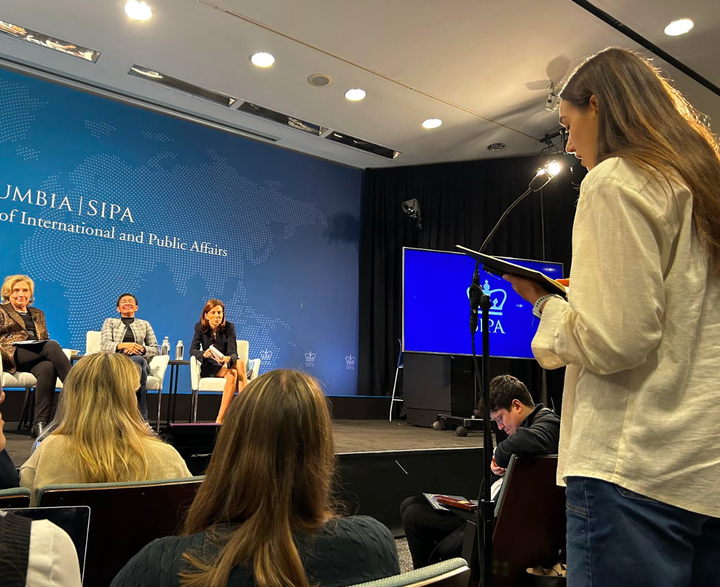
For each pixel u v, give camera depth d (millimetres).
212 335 5219
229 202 6730
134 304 5102
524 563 1899
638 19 4340
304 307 7105
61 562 517
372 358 7344
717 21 4305
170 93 5938
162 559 704
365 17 4500
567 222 6629
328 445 803
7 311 4379
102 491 1203
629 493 794
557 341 890
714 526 804
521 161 7102
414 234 7484
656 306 793
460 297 6066
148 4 4461
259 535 700
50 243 5621
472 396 5969
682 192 848
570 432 954
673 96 980
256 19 4586
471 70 5219
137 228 6125
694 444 774
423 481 3148
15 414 5129
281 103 5996
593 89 1005
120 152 6094
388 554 797
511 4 4262
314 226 7312
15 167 5504
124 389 1465
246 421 770
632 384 835
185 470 1533
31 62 5414
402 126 6410
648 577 763
